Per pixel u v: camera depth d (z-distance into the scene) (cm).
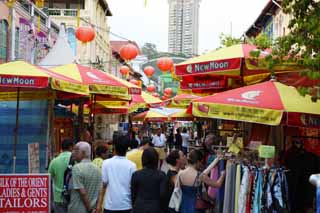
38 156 1191
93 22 4372
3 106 1371
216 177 896
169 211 852
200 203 869
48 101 1370
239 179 808
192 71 1070
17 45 2336
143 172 768
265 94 859
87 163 816
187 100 1777
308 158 1057
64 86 1078
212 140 1169
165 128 4559
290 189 1047
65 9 4231
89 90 1242
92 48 4428
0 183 806
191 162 860
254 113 820
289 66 960
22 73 997
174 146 2969
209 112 845
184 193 850
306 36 838
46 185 814
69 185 854
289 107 818
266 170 768
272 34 3362
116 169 816
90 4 4347
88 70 1337
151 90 3322
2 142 1375
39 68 1080
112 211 810
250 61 991
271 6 3222
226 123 1717
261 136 1141
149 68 2542
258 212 761
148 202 754
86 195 804
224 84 1250
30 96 1253
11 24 2228
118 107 1850
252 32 3991
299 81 998
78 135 1562
